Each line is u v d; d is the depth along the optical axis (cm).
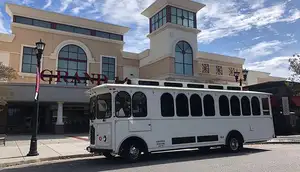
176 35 3312
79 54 3372
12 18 3064
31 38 3089
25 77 2973
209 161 1066
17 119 3069
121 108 1063
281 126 2591
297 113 2797
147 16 3700
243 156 1191
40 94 2533
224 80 3875
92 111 1161
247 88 3034
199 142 1230
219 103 1344
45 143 1816
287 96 2694
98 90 1130
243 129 1395
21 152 1394
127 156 1050
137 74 3775
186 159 1136
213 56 3903
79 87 2706
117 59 3638
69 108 3156
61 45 3250
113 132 1030
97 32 3588
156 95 1159
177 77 3200
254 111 1468
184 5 3438
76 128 3155
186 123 1211
